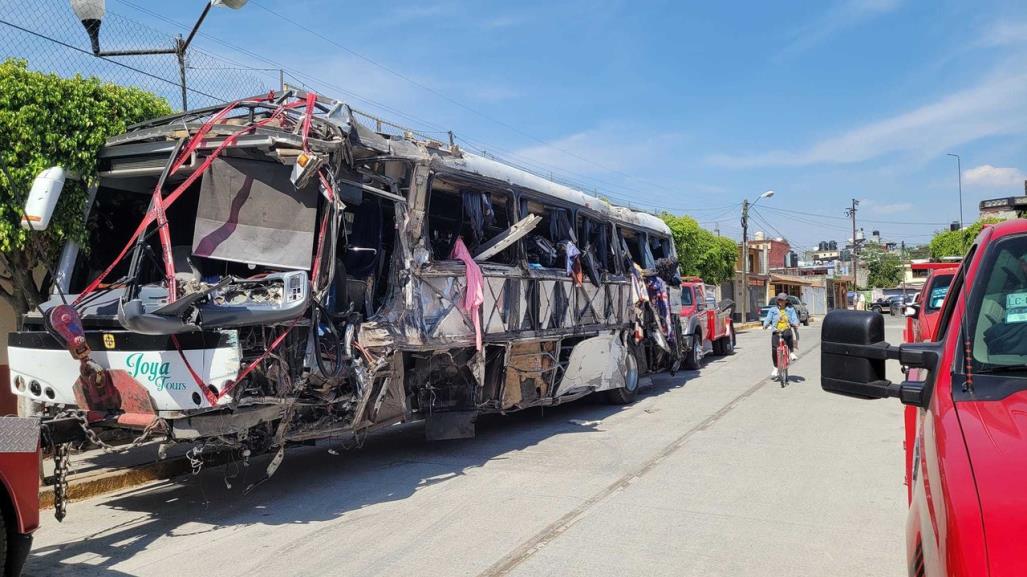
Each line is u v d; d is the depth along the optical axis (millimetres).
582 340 11797
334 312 7148
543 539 5766
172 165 6750
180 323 5703
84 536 6023
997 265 3031
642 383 16172
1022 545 1891
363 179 7574
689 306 18484
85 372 6113
